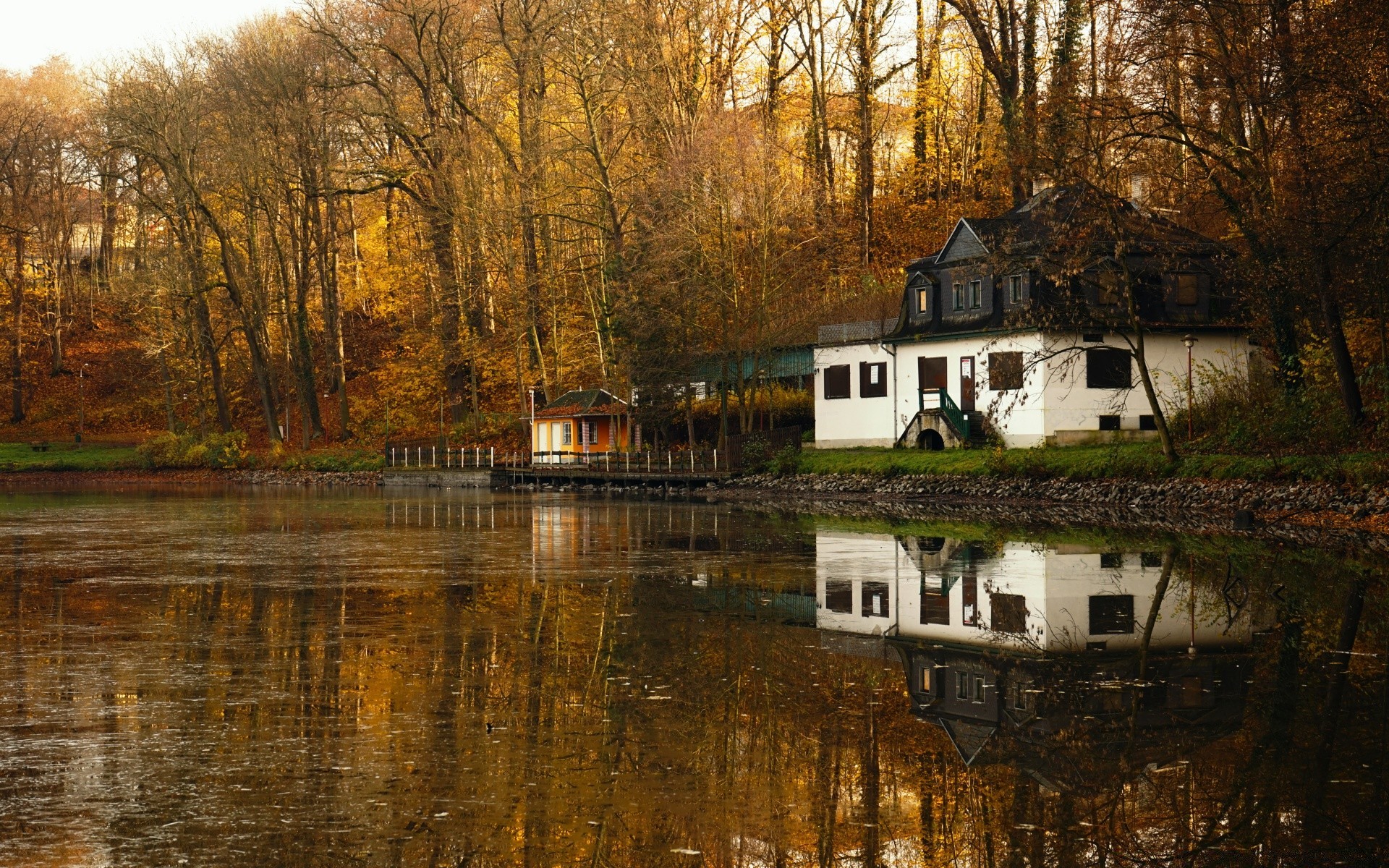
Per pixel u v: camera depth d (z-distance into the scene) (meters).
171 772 11.30
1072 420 47.19
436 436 83.38
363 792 10.69
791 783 10.98
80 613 20.86
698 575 25.09
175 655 16.97
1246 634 17.64
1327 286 33.50
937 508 41.72
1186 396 47.56
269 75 75.25
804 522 37.44
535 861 9.13
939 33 72.38
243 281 84.56
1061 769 11.35
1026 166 38.72
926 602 21.09
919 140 76.00
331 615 20.38
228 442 84.62
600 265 67.44
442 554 30.06
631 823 9.94
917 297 54.41
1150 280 47.78
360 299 99.06
